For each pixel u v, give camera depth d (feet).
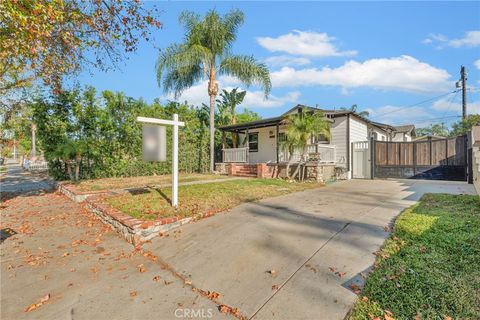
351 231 13.78
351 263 10.41
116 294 9.38
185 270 10.94
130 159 41.24
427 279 8.72
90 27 20.39
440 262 9.78
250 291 9.06
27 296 9.41
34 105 33.35
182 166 48.62
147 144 17.60
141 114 41.81
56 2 15.66
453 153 40.16
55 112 34.37
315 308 7.89
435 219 14.79
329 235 13.34
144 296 9.19
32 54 18.10
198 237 14.07
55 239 15.49
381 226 14.46
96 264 12.01
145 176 41.73
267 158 53.78
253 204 20.42
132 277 10.65
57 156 33.12
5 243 14.85
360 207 19.22
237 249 12.31
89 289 9.78
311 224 15.15
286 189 27.76
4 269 11.60
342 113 44.78
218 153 57.21
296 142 36.60
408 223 14.23
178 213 16.84
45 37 17.65
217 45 45.37
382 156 45.03
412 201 21.35
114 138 39.40
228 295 8.96
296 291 8.81
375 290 8.40
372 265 10.12
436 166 41.52
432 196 22.70
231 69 46.47
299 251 11.69
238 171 46.60
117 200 21.35
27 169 72.49
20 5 14.16
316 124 36.06
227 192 24.48
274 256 11.39
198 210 17.70
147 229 14.43
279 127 48.24
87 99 36.17
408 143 43.68
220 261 11.37
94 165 37.96
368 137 52.54
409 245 11.51
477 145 30.42
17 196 29.17
